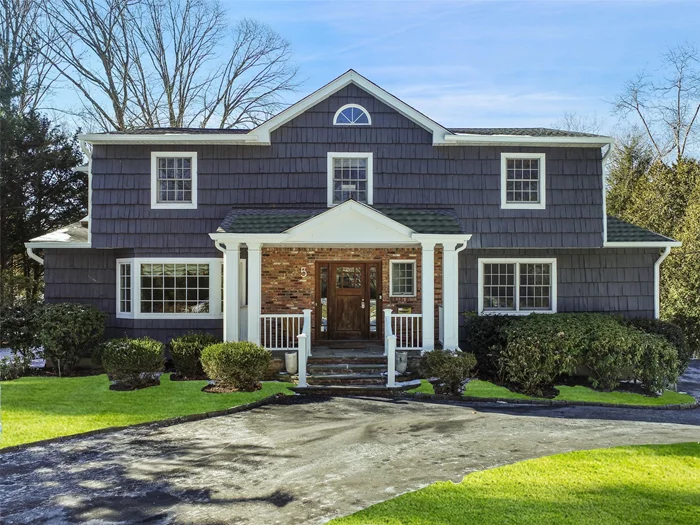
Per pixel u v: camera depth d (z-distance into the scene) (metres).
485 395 10.48
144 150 13.20
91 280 13.47
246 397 9.97
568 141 13.04
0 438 7.54
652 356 10.72
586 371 12.34
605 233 13.27
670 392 11.26
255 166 13.34
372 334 14.14
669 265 17.64
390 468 6.46
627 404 10.09
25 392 10.24
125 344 10.82
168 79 27.19
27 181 21.45
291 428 8.27
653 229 21.03
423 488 5.79
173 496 5.67
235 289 11.84
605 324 11.46
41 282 21.97
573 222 13.27
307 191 13.30
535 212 13.30
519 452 7.06
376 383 11.12
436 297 13.85
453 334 11.92
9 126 20.73
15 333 12.00
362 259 14.07
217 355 10.38
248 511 5.27
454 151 13.41
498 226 13.27
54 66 24.64
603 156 13.36
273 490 5.81
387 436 7.84
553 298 13.52
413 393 10.53
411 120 13.45
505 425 8.50
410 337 13.93
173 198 13.35
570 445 7.40
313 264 13.97
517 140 13.05
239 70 28.73
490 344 12.03
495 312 13.51
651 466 6.43
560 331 11.06
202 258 13.14
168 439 7.68
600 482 5.91
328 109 13.42
